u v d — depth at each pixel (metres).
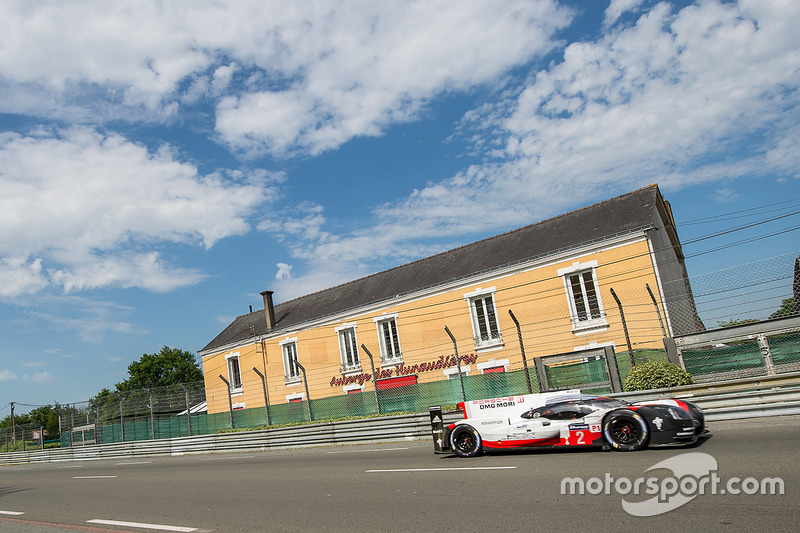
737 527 5.12
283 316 36.91
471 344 26.25
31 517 10.46
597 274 22.86
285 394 33.44
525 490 7.62
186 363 73.69
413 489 8.73
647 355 17.00
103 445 29.05
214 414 26.08
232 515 8.43
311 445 20.22
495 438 11.49
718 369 14.87
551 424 10.84
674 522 5.46
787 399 12.12
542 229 27.28
